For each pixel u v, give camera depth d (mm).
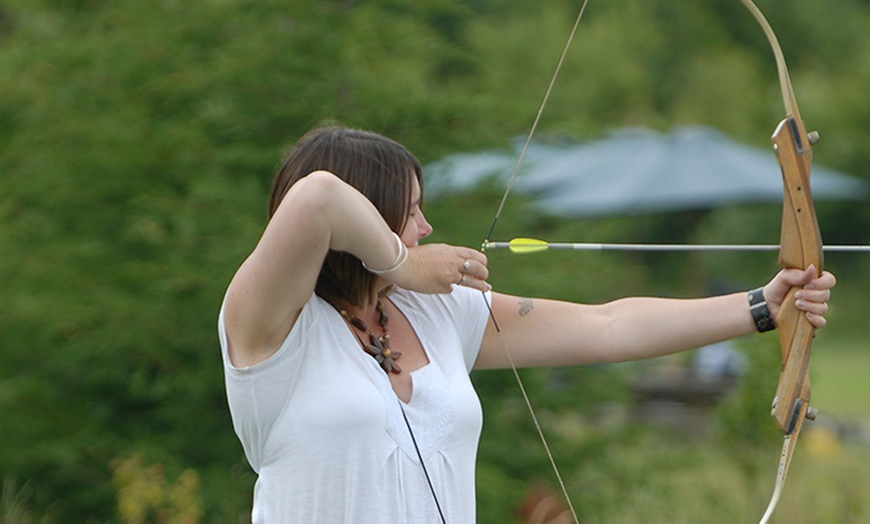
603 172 32406
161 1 15562
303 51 14750
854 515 13891
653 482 15734
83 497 15250
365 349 5609
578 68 49250
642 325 6402
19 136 15977
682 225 50812
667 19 55250
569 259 16062
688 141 33281
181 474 14055
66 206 15406
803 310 6375
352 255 5664
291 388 5457
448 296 6188
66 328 14695
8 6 16906
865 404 33531
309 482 5375
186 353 14875
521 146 16219
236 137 15156
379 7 15297
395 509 5410
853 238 54875
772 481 14383
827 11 58625
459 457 5684
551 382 16547
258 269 5262
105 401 15609
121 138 14984
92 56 15516
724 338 6484
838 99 53500
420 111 14875
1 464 15445
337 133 5863
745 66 54375
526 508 14516
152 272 14461
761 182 31531
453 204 15422
